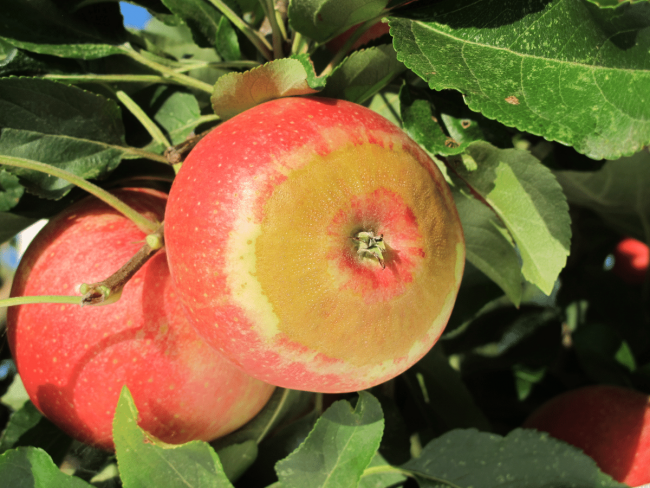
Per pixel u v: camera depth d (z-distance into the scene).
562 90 0.18
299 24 0.21
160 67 0.23
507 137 0.21
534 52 0.19
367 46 0.22
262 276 0.17
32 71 0.23
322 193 0.17
